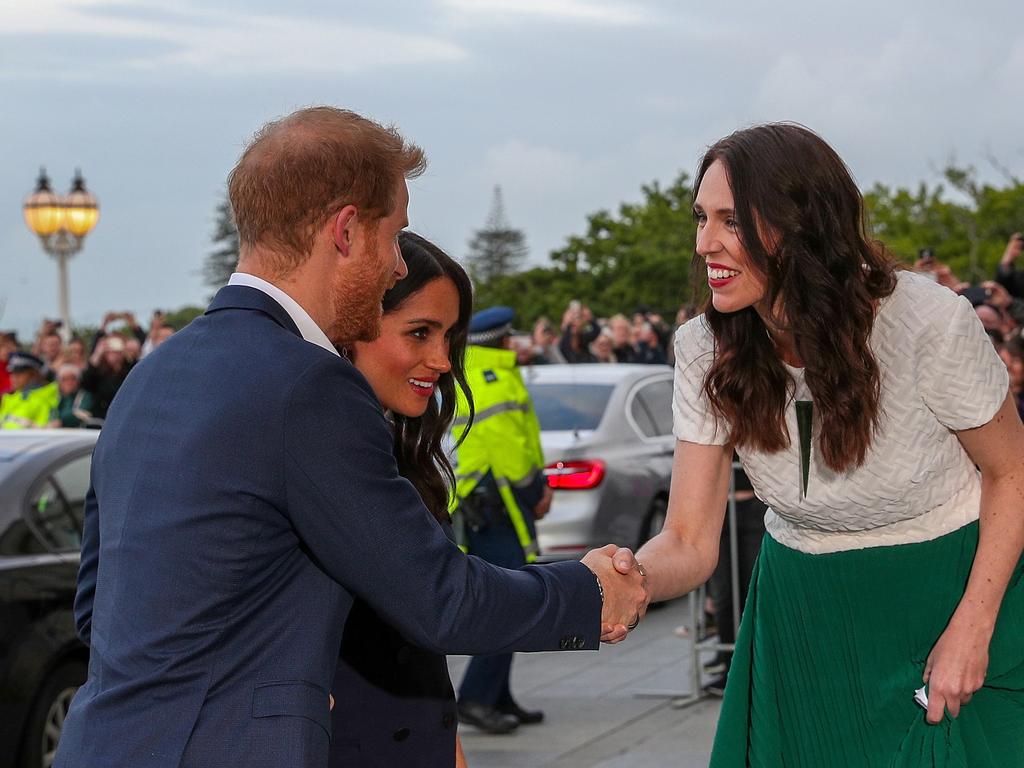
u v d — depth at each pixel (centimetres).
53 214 1727
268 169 222
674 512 311
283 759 204
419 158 236
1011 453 286
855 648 296
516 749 607
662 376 1036
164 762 203
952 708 284
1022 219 4328
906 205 4656
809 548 300
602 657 805
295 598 214
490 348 649
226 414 211
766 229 276
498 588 229
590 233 5169
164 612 207
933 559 290
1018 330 734
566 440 912
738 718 313
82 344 1652
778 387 292
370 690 249
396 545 217
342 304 227
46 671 532
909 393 281
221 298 225
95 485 226
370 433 218
